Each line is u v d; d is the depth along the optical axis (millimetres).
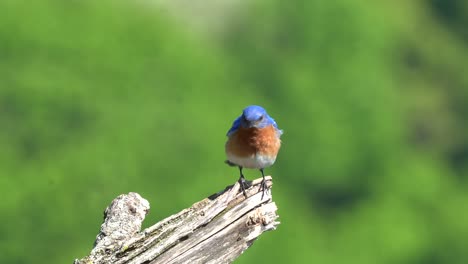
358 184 57406
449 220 56375
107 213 11406
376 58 62375
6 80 41344
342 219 55500
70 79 42125
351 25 61969
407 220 54812
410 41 69438
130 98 43250
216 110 45781
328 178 56375
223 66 53000
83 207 37969
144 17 48094
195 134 42344
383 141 58062
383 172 57656
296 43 62594
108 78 43438
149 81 44938
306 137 56594
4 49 42562
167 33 47844
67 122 41469
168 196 40375
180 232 11008
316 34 62188
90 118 41625
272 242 44281
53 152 40031
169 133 42406
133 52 45156
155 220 40000
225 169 42219
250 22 62688
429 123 65250
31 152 40438
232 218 11188
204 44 56469
